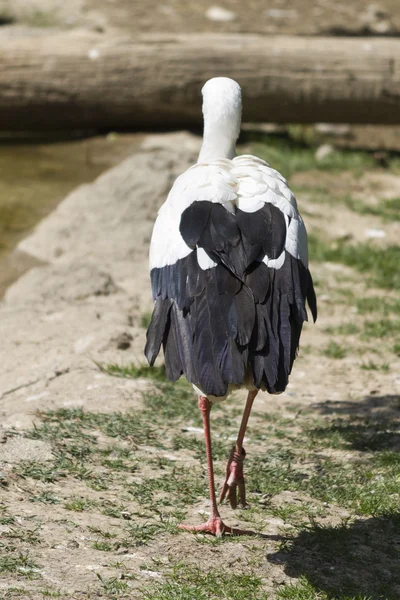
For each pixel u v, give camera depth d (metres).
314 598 6.33
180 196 7.09
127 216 15.95
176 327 6.50
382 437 9.13
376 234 16.14
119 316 12.01
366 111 20.64
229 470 7.24
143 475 8.04
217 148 8.65
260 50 20.36
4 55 20.39
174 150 19.70
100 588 6.19
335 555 6.93
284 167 19.42
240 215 6.74
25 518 7.01
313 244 15.38
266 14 30.50
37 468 7.87
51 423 8.89
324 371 11.07
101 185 17.27
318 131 22.12
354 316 12.84
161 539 6.96
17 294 12.66
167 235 6.98
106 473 7.98
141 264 14.17
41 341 11.02
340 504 7.81
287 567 6.72
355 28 29.89
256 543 7.03
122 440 8.71
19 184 17.83
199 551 6.84
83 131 21.64
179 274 6.63
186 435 9.02
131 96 20.58
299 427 9.46
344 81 20.31
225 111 8.56
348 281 14.19
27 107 20.67
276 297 6.37
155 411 9.46
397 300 13.33
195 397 9.99
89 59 20.39
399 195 18.36
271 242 6.59
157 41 20.56
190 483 7.95
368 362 11.34
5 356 10.56
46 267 13.58
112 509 7.33
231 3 31.41
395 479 8.19
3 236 15.10
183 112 20.97
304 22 30.03
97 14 28.56
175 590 6.23
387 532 7.34
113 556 6.63
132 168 18.16
